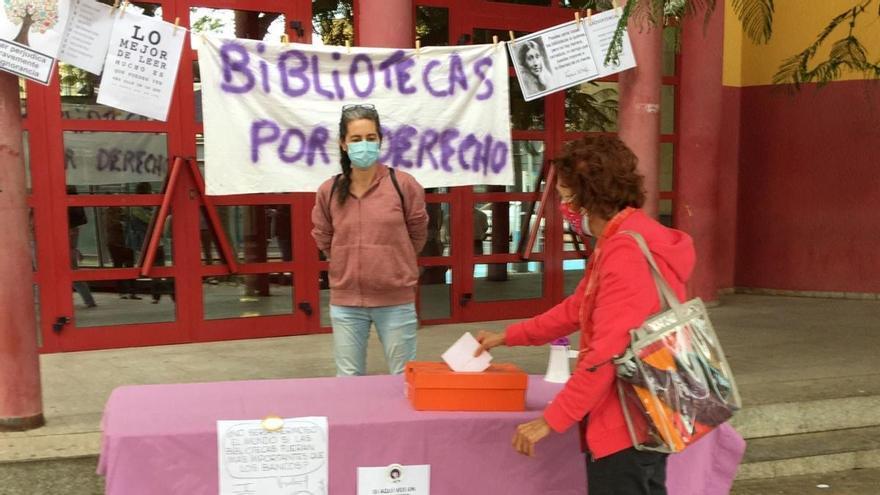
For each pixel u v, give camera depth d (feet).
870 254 24.62
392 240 10.61
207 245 17.78
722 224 25.99
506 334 8.68
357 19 18.66
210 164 14.30
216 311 18.03
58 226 16.51
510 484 8.18
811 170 25.09
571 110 21.24
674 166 22.88
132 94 11.27
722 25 22.24
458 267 20.21
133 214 17.13
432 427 7.91
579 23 13.26
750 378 15.24
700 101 22.22
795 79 19.02
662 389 6.84
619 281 6.89
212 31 17.58
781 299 25.04
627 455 7.12
